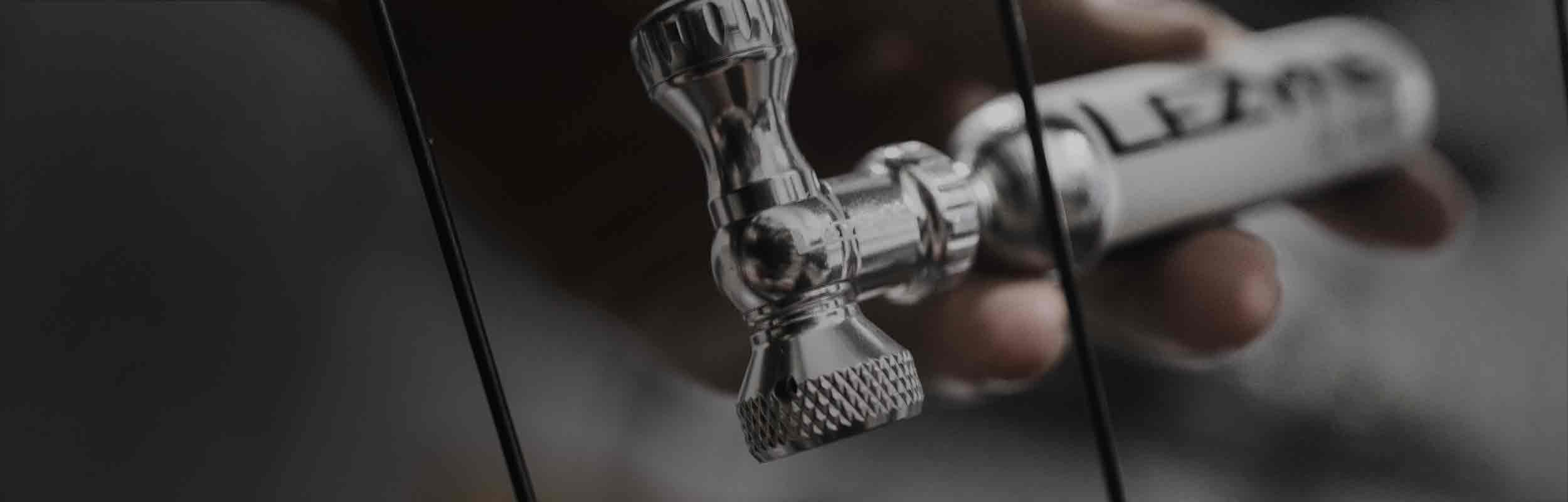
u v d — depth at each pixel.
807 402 0.27
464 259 0.34
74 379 0.33
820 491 0.36
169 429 0.33
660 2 0.34
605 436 0.35
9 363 0.33
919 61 0.36
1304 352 0.39
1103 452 0.37
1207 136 0.37
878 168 0.32
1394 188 0.40
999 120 0.36
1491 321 0.41
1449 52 0.41
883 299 0.34
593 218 0.35
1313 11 0.39
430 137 0.34
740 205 0.27
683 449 0.35
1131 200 0.36
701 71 0.26
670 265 0.35
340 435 0.34
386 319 0.34
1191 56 0.37
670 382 0.35
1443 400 0.41
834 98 0.36
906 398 0.27
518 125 0.34
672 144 0.35
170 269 0.33
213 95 0.33
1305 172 0.39
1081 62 0.37
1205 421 0.38
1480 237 0.41
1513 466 0.41
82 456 0.33
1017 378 0.36
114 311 0.33
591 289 0.35
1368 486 0.41
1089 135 0.36
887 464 0.36
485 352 0.34
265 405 0.34
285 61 0.33
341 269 0.34
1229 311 0.38
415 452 0.34
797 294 0.27
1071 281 0.36
